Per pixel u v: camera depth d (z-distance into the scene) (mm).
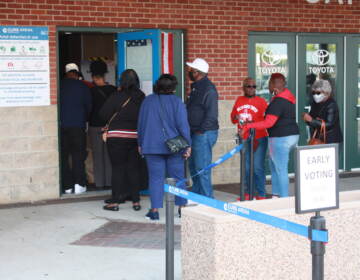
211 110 8414
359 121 11867
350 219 5012
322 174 4012
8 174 9203
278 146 8359
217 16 10469
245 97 9148
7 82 9117
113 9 9695
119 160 8625
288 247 4758
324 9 11352
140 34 9453
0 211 8727
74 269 6168
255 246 4660
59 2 9336
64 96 9648
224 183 10797
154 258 6516
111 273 6043
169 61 10258
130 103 8430
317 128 7988
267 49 11062
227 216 4578
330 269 4992
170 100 7723
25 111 9242
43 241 7207
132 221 8133
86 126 9977
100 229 7746
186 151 7766
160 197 8055
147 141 7770
